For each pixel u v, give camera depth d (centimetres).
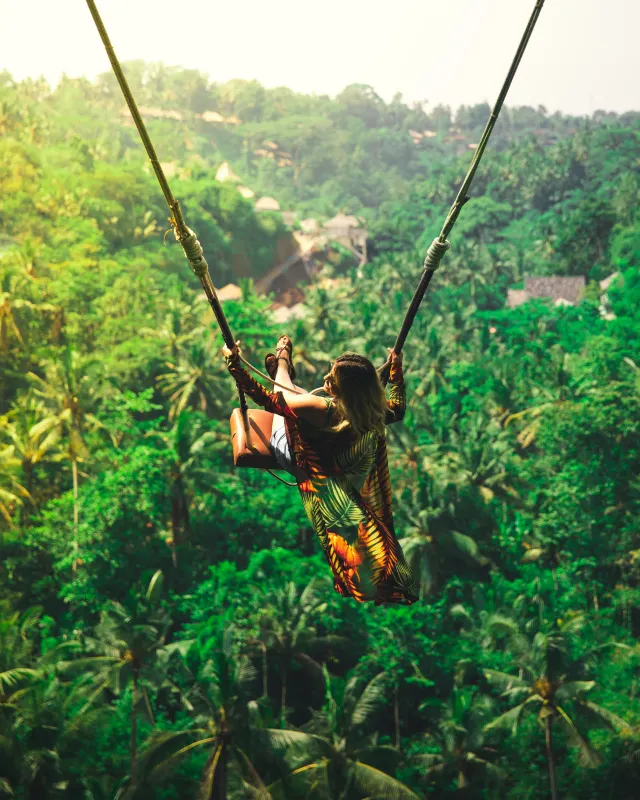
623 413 5809
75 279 8781
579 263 14000
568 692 4109
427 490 5684
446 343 10300
